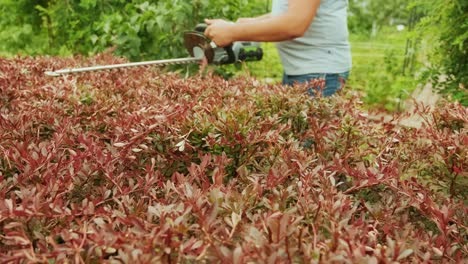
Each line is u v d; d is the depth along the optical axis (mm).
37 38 5383
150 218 1081
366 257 942
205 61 2648
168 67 4062
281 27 2369
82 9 4992
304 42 2615
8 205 1100
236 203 1150
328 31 2580
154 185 1481
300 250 1000
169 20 3980
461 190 1604
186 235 1046
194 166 1354
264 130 1769
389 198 1384
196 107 1847
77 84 2250
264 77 6496
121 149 1586
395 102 6820
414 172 1688
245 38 2477
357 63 8508
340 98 2068
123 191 1326
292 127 2008
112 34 4371
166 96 2307
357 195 1498
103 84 2387
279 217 1058
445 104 1958
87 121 1985
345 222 1102
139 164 1595
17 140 1699
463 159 1522
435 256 1200
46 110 1900
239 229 1104
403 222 1292
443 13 3486
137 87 2420
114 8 4797
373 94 7133
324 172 1397
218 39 2527
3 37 5262
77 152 1548
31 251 998
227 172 1643
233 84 2426
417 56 5703
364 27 15203
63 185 1316
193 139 1648
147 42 4238
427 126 1916
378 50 9891
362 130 1802
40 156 1402
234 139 1589
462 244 1298
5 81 2406
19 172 1519
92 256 1036
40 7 5082
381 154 1644
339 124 1835
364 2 15430
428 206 1316
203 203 1128
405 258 1082
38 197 1138
